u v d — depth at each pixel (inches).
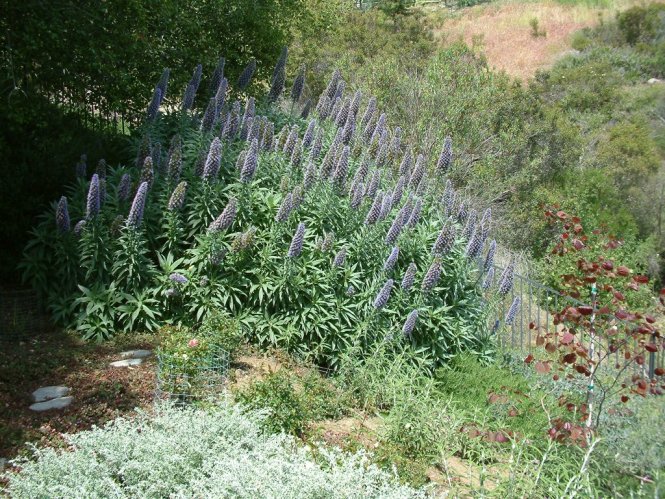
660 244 884.6
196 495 187.6
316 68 874.1
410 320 338.6
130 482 194.2
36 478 186.5
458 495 223.3
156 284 336.5
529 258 708.0
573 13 1633.9
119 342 320.2
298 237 331.3
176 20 506.3
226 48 584.1
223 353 295.0
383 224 372.8
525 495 218.4
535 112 842.2
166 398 258.2
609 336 277.9
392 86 766.5
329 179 369.4
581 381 339.9
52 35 394.6
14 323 320.5
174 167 349.4
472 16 1731.1
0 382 268.2
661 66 1307.8
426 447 257.0
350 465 192.1
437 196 435.2
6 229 366.3
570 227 327.9
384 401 302.5
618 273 278.5
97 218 332.5
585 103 1126.4
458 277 385.4
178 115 425.7
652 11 1445.6
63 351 303.0
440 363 370.3
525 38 1531.7
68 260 334.3
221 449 208.7
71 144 424.2
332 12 796.6
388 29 980.6
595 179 832.3
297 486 179.3
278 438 213.6
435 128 733.3
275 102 466.9
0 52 416.2
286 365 311.9
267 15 596.7
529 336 454.9
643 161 924.6
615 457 233.8
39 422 243.8
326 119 453.4
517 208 764.0
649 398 255.9
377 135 430.9
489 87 773.3
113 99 470.9
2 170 378.0
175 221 343.0
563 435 248.4
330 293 350.0
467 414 304.7
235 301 342.6
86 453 201.3
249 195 356.2
